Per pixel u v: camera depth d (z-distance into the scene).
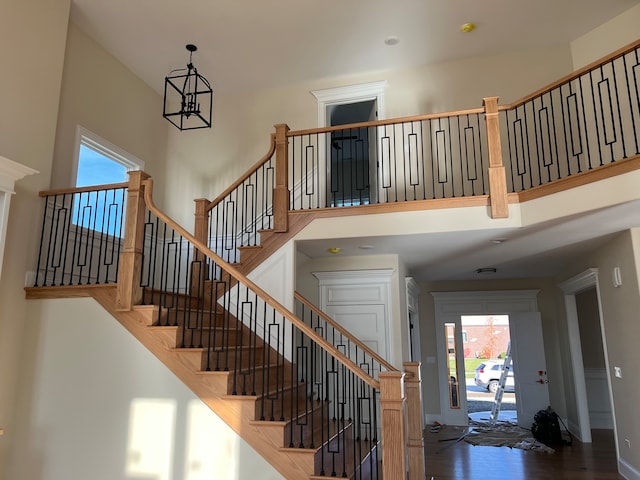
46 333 3.80
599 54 5.37
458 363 8.07
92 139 5.20
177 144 6.74
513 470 5.18
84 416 3.56
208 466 3.25
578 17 5.18
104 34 5.25
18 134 3.98
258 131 6.55
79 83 5.07
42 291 3.87
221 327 4.54
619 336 4.89
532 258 5.97
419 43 5.66
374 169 6.74
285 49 5.69
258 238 6.14
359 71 6.26
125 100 5.84
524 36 5.56
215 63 5.94
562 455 5.87
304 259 6.00
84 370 3.64
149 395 3.46
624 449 4.93
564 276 7.04
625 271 4.58
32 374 3.75
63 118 4.80
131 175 3.85
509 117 5.84
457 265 6.53
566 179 3.87
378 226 4.55
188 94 5.27
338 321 5.86
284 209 4.84
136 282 3.69
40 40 4.29
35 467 3.57
